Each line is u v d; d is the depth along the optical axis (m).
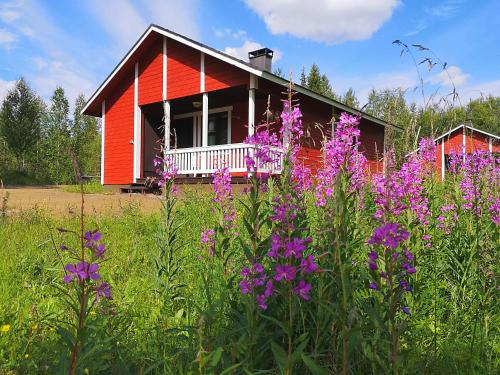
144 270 5.12
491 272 3.39
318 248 2.71
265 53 18.95
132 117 20.59
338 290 2.38
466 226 4.08
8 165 41.84
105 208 11.53
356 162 3.09
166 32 18.02
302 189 3.73
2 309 3.77
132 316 3.59
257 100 18.92
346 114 3.00
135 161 20.31
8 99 44.09
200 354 1.78
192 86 17.98
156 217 9.43
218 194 4.29
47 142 46.25
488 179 4.66
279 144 2.91
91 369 2.24
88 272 1.89
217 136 20.30
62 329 2.05
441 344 3.10
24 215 9.27
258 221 2.48
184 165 17.59
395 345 2.14
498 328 3.36
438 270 3.94
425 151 4.47
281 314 2.56
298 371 2.54
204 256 4.91
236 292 3.01
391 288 2.21
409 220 3.43
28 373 2.71
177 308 4.05
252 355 2.32
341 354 2.36
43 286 4.31
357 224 3.29
